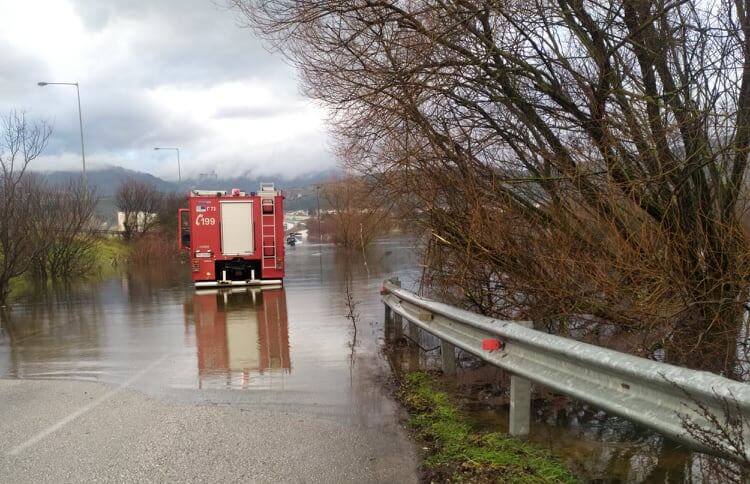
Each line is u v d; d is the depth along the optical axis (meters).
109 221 39.91
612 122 6.40
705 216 5.96
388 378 7.36
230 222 19.56
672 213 6.18
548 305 6.58
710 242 6.01
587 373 4.15
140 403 6.62
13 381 7.81
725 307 5.74
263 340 10.28
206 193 19.50
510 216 6.82
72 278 26.36
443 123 7.41
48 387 7.45
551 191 6.71
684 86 6.12
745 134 5.88
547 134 6.97
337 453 4.96
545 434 5.11
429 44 6.93
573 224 6.47
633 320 6.01
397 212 8.05
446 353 7.09
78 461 4.89
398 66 7.15
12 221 17.83
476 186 7.04
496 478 4.27
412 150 7.36
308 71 7.90
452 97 7.32
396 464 4.69
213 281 19.56
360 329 11.05
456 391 6.54
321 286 19.34
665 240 5.89
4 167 18.06
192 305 15.44
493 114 7.36
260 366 8.33
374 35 7.25
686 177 6.00
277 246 19.64
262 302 15.63
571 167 6.61
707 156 5.92
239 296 17.14
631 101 6.33
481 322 5.62
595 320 6.53
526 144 7.12
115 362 8.88
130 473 4.63
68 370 8.41
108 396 6.96
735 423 2.99
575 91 6.80
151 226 49.97
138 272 29.81
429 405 6.12
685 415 3.32
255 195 19.61
